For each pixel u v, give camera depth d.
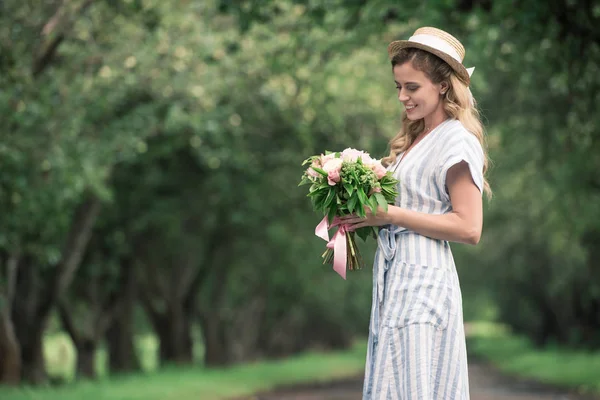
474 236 3.62
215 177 22.17
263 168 22.34
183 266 30.39
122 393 16.34
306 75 17.69
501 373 34.59
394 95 20.17
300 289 37.91
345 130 20.61
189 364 30.61
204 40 15.96
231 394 19.58
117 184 23.08
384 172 3.73
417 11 12.53
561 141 17.91
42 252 16.17
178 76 16.67
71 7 13.61
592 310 43.25
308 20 13.99
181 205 24.11
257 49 17.05
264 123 20.25
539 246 35.69
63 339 42.06
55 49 13.95
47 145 14.29
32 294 19.92
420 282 3.67
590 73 14.08
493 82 20.27
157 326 30.78
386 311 3.73
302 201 25.22
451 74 3.69
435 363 3.64
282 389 23.25
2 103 12.84
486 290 64.00
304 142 20.05
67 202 16.53
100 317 25.56
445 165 3.64
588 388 20.52
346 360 41.72
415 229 3.66
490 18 13.09
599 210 22.20
